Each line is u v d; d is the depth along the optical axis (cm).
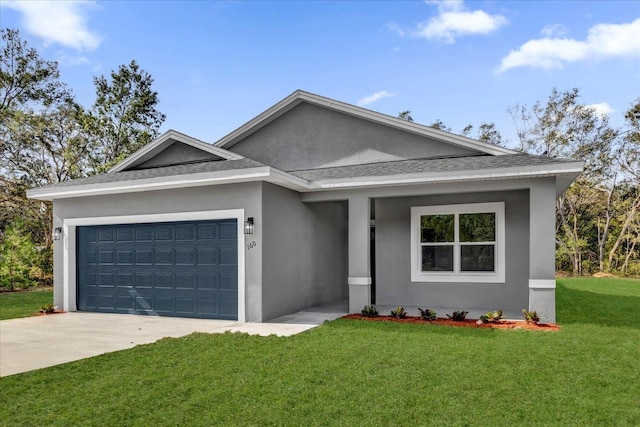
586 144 2936
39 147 2422
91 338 845
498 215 1189
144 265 1162
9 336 872
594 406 486
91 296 1231
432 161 1229
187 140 1273
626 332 871
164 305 1129
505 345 755
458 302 1221
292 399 505
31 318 1118
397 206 1297
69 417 457
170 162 1341
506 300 1177
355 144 1375
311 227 1260
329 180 1102
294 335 842
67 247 1252
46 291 1917
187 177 1034
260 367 627
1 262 1909
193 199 1092
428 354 695
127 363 652
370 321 995
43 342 812
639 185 2797
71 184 1230
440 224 1252
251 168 973
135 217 1162
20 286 1958
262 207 1019
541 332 865
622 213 2892
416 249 1270
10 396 519
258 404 492
